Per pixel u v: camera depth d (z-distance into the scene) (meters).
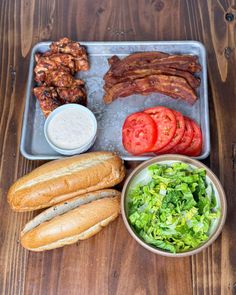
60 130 0.62
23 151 0.61
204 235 0.51
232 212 0.58
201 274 0.55
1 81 0.70
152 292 0.54
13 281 0.56
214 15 0.74
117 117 0.65
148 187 0.54
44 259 0.57
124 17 0.75
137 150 0.60
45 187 0.54
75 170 0.56
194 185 0.53
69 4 0.76
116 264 0.56
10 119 0.67
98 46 0.69
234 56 0.70
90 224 0.53
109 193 0.57
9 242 0.58
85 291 0.55
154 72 0.65
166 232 0.51
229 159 0.61
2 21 0.76
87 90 0.68
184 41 0.68
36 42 0.74
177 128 0.60
